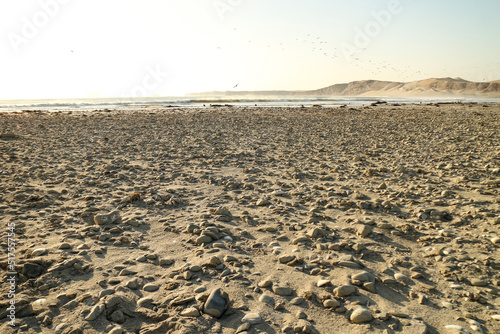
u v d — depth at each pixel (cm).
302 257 399
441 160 962
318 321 281
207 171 831
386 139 1387
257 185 718
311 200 621
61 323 268
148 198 603
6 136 1291
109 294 307
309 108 3419
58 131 1534
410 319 283
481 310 300
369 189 693
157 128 1694
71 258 371
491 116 2445
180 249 415
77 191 645
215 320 279
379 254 412
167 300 303
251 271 364
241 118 2261
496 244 432
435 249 418
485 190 666
